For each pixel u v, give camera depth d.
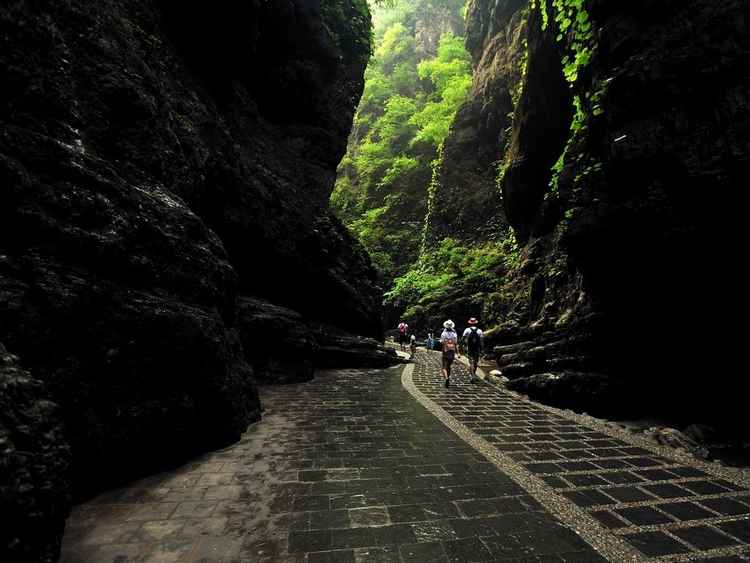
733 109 4.81
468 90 31.00
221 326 5.08
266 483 3.57
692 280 5.55
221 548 2.52
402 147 39.25
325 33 15.17
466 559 2.47
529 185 15.00
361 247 17.44
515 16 24.12
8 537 1.85
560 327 8.95
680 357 6.08
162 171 5.54
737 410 5.39
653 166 5.59
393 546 2.59
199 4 8.12
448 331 9.38
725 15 4.94
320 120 15.30
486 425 5.81
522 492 3.48
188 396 4.22
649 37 5.68
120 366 3.59
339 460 4.18
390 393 8.24
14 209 3.10
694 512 3.17
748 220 4.79
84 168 3.86
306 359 10.10
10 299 2.82
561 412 6.79
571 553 2.56
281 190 11.98
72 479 3.09
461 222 25.02
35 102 3.80
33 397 2.28
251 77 12.66
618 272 6.55
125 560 2.37
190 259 4.96
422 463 4.14
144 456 3.73
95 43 4.86
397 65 46.06
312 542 2.62
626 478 3.87
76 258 3.49
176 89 7.62
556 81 12.09
